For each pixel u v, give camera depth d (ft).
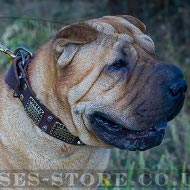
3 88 13.30
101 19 12.96
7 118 12.84
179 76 11.92
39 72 12.72
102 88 12.11
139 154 19.38
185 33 27.76
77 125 12.42
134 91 12.00
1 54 23.30
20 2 28.89
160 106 11.84
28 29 23.59
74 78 12.14
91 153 13.12
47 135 12.64
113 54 12.06
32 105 12.61
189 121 21.85
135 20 13.34
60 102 12.41
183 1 28.73
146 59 12.19
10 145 12.78
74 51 12.14
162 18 27.73
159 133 12.62
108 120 12.45
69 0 30.45
